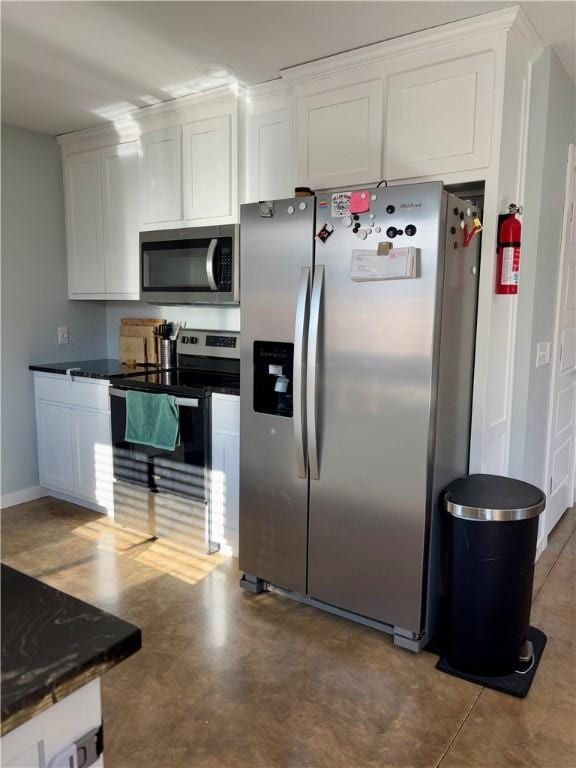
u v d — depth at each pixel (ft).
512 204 7.80
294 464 7.93
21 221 12.14
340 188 8.83
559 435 10.93
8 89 9.86
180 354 12.12
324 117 8.82
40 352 12.72
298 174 9.23
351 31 7.69
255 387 8.20
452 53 7.59
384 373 7.00
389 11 7.14
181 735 5.78
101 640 2.27
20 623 2.38
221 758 5.49
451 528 6.83
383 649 7.28
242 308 8.20
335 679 6.67
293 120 9.45
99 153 12.03
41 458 12.59
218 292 10.02
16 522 11.28
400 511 7.09
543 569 9.46
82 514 11.71
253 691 6.44
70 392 11.69
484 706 6.24
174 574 9.18
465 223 7.14
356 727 5.91
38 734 2.10
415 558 7.05
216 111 9.96
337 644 7.37
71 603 2.55
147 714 6.07
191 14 7.30
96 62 8.79
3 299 11.92
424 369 6.72
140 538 10.55
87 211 12.47
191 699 6.31
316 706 6.21
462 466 8.00
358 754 5.55
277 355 7.92
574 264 10.68
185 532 10.09
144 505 10.61
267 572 8.43
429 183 6.48
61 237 12.98
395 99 8.12
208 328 12.12
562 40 7.86
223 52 8.39
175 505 10.14
